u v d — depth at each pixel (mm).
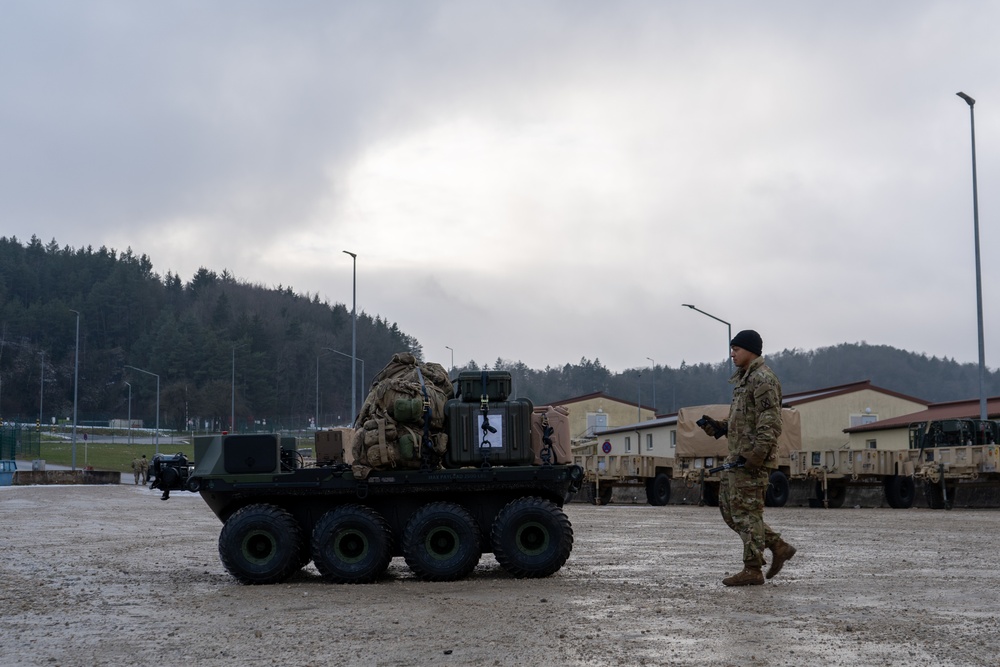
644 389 178125
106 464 84812
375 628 7746
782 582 10258
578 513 27922
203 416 129125
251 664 6562
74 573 12055
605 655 6598
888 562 12391
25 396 152375
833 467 32938
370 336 166000
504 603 8969
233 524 10883
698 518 24719
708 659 6441
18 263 180375
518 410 11273
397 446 10953
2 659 6844
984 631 7344
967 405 48844
